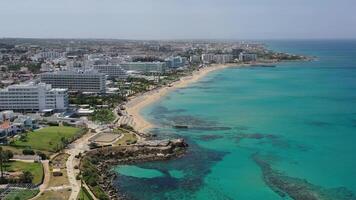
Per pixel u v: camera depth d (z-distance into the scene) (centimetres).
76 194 18850
